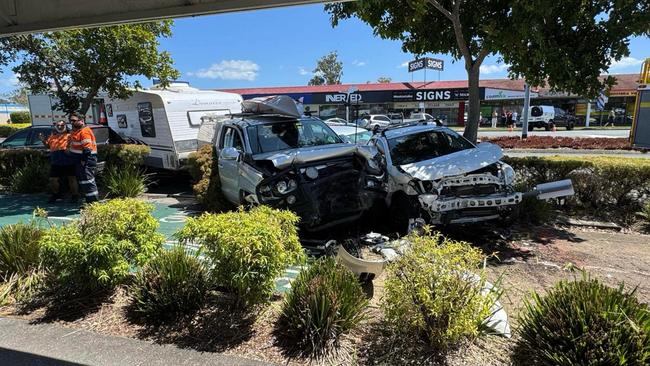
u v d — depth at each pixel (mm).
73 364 2977
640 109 16047
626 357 2520
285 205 5891
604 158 7785
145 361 2982
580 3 7137
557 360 2625
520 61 7664
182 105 11328
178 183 12430
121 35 10328
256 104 8094
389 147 7125
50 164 9969
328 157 6121
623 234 6453
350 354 3049
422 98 39406
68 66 11258
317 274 3549
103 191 10516
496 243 6078
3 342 3262
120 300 3879
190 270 3674
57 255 3656
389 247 4801
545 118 34594
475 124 8812
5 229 4504
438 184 6000
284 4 4941
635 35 6969
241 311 3562
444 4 8633
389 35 8703
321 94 40250
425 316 2977
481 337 3068
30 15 6121
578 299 2863
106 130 12164
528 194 6215
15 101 67312
